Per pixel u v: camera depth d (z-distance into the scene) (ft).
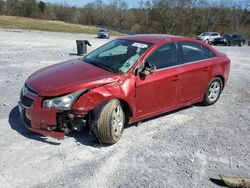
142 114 17.80
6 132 16.98
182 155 15.43
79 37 135.74
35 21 243.19
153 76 17.71
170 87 18.81
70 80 15.84
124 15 306.14
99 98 15.46
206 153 15.80
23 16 305.94
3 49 54.80
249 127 19.53
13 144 15.67
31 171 13.46
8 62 39.58
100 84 15.67
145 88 17.31
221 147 16.56
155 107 18.38
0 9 302.86
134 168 14.06
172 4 266.77
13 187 12.35
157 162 14.66
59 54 51.24
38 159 14.40
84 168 13.88
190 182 13.21
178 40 19.93
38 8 312.50
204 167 14.46
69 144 15.92
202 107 22.77
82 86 15.34
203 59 21.59
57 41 89.40
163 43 18.85
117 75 16.42
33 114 15.46
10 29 155.22
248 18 265.34
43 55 48.80
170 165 14.44
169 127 18.76
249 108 23.25
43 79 16.34
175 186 12.87
